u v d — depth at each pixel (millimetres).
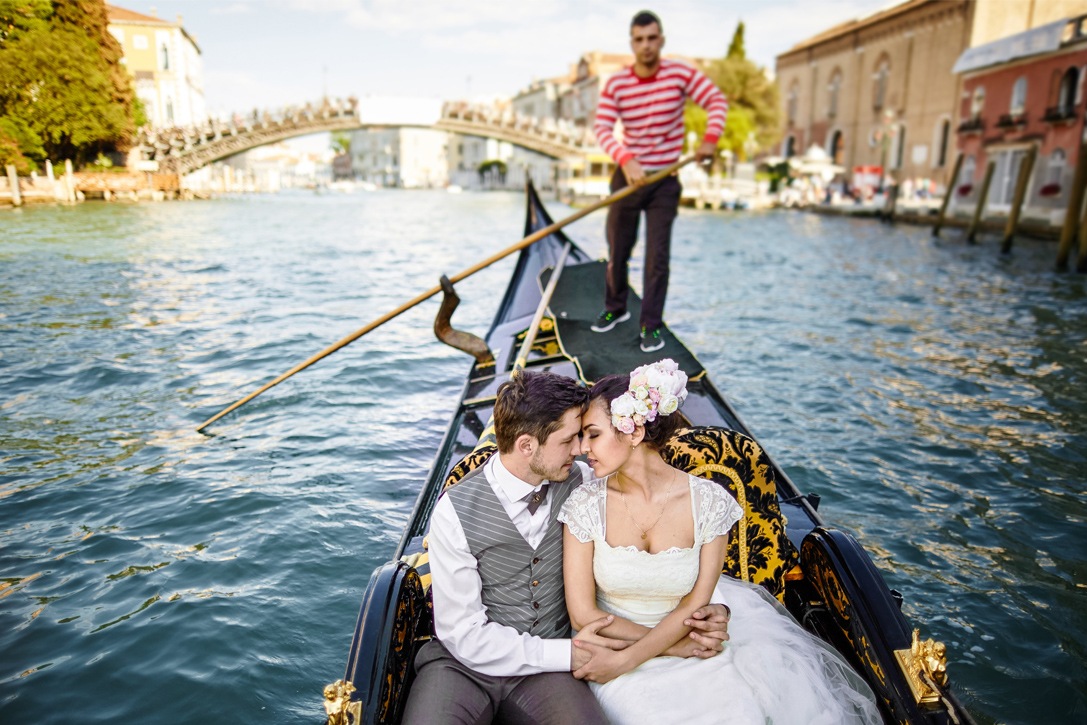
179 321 9383
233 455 5273
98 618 3469
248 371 7285
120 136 29938
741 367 7848
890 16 35312
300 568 3891
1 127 26078
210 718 2906
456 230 24016
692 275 14844
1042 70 21891
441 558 2066
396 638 2121
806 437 5793
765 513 2469
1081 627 3467
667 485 2100
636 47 4371
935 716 1932
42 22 25984
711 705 1934
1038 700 3021
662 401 1965
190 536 4195
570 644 2070
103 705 2957
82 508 4488
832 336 9328
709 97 4402
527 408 1971
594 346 4562
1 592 3662
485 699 2066
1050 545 4203
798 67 45188
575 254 7410
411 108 41219
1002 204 23891
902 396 6852
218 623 3428
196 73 54656
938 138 32344
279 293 11609
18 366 7258
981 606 3633
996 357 8281
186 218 24875
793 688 1988
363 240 20219
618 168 4684
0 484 4777
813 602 2516
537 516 2088
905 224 27203
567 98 60938
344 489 4777
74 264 13773
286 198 47312
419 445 5523
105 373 7105
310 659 3246
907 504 4699
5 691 3010
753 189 38438
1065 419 6223
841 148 41531
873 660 2131
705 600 2096
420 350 8195
